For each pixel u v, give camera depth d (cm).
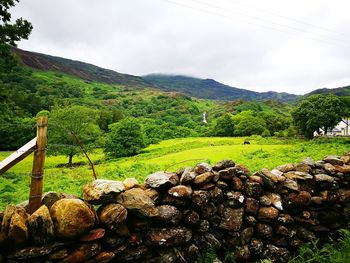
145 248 421
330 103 7106
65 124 5103
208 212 484
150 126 9950
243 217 521
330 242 600
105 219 379
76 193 1011
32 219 332
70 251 357
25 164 2669
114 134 6125
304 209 591
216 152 3741
